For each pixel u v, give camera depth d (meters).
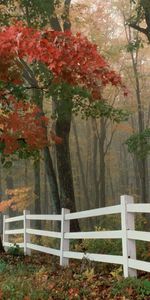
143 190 27.86
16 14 14.44
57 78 7.02
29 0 12.90
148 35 13.85
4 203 26.00
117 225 19.67
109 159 42.06
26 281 7.08
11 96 9.19
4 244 15.92
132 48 16.45
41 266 9.68
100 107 13.30
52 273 8.77
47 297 6.21
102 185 31.83
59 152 15.80
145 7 13.46
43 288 6.62
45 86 10.90
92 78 6.48
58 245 15.45
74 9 18.45
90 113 13.59
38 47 6.13
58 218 10.70
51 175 16.31
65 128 15.73
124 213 7.42
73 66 6.35
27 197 27.00
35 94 13.39
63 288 7.00
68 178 15.84
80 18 20.92
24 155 10.15
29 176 41.81
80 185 45.50
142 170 28.02
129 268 7.28
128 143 16.58
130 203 7.41
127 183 46.88
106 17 27.17
